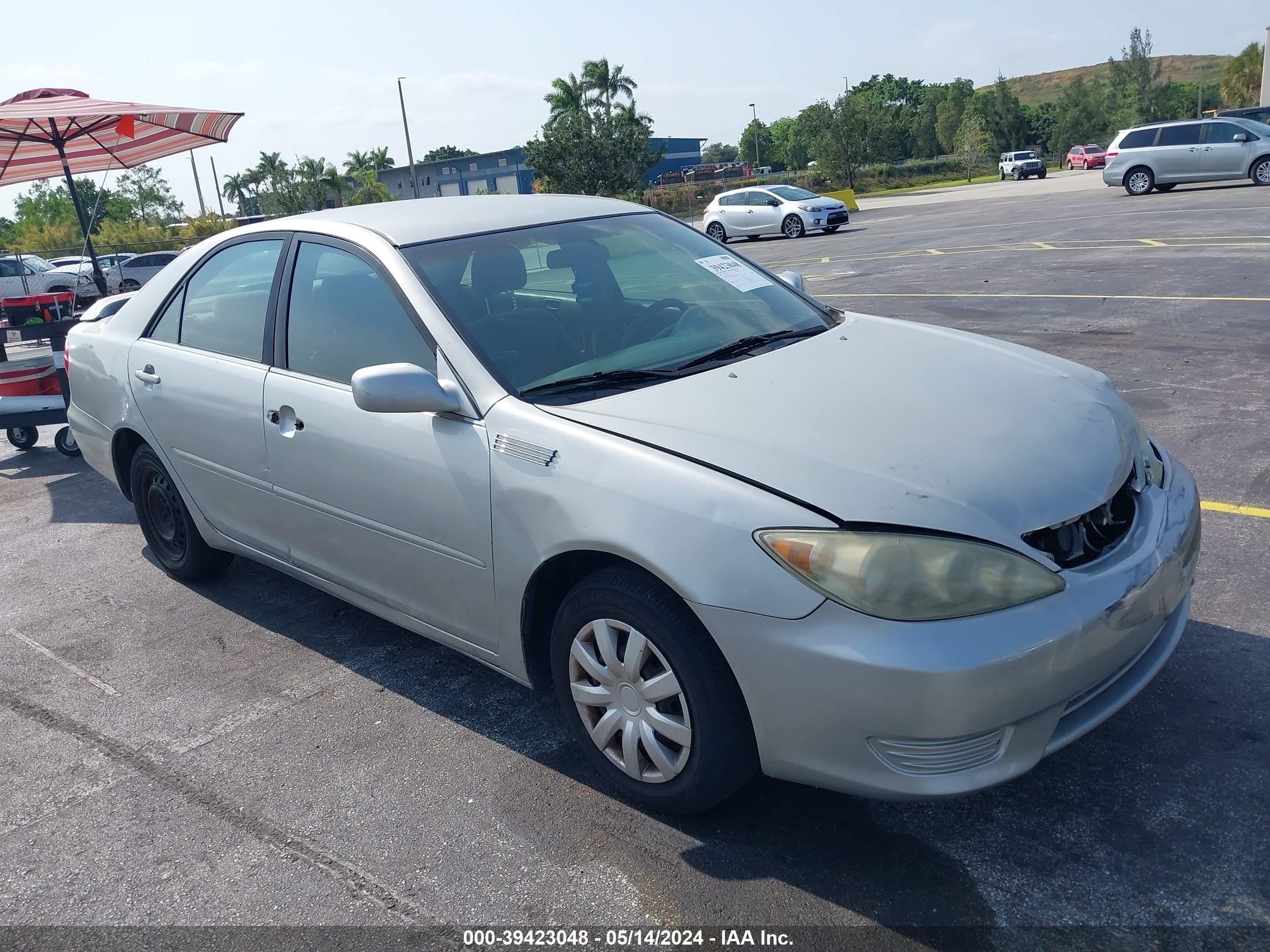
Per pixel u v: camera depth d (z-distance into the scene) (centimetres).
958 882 236
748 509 229
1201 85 10062
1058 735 235
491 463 275
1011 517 227
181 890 256
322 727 329
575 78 5656
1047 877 235
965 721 213
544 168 3959
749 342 321
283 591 445
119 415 436
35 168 849
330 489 330
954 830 254
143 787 303
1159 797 258
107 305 529
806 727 226
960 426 255
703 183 5894
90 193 5297
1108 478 249
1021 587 219
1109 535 246
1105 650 229
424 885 250
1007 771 224
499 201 385
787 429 253
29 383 714
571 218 369
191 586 459
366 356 320
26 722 347
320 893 251
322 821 279
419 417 297
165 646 398
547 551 262
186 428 394
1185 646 329
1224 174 2264
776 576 223
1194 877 231
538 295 322
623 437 256
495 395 283
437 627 316
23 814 295
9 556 520
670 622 241
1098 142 9219
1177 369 680
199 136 854
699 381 286
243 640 398
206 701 352
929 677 210
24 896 258
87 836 281
